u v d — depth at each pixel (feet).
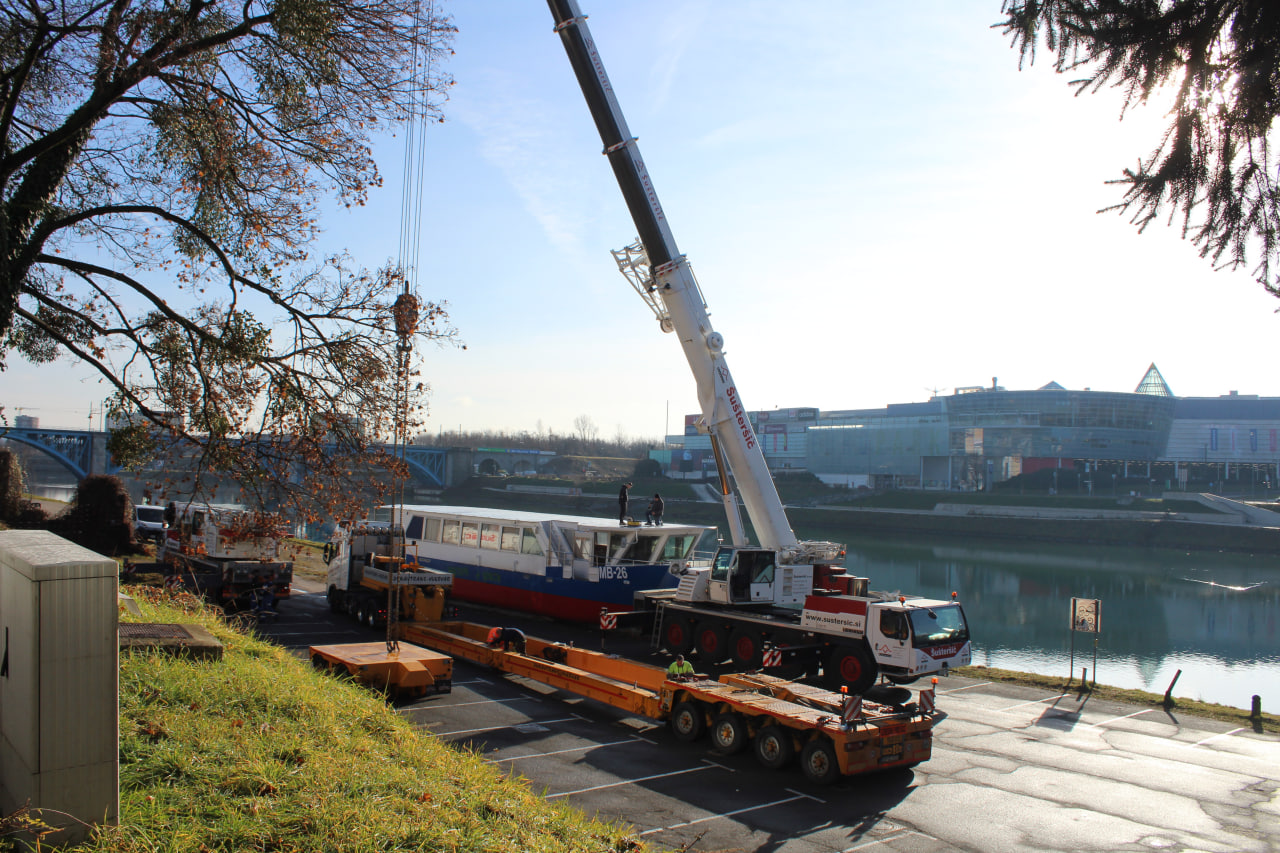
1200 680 95.71
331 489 35.78
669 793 33.88
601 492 391.04
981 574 194.90
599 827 23.79
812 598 54.54
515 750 38.19
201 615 46.78
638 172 59.57
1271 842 31.35
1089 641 119.75
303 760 21.57
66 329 36.94
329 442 36.68
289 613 73.20
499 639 54.90
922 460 417.08
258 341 34.76
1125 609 151.33
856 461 438.81
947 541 277.44
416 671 44.78
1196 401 463.42
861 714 36.45
